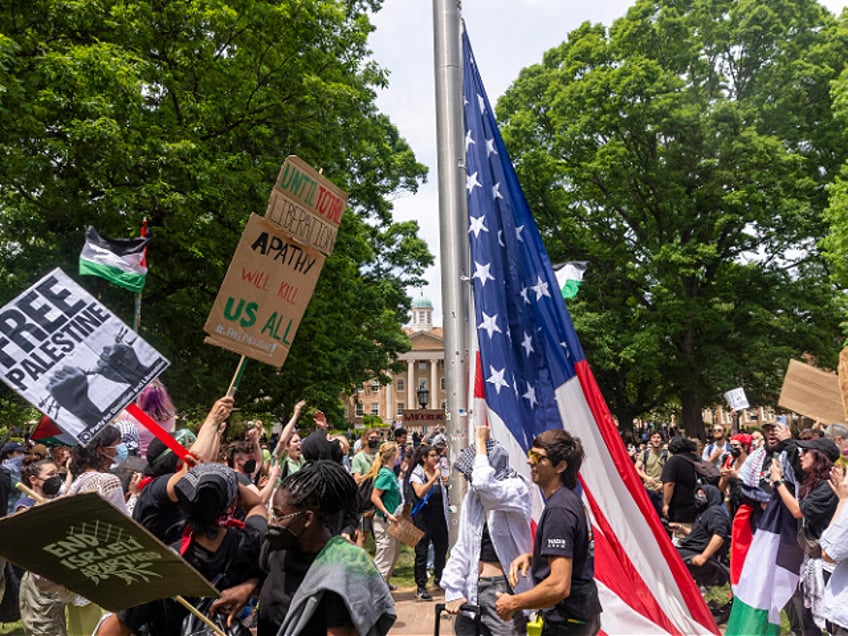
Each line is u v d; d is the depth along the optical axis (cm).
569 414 660
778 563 608
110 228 1305
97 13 1286
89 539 251
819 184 2717
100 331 331
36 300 324
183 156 1337
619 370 2902
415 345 9912
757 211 2569
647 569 609
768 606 609
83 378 322
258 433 647
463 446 752
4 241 1472
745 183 2623
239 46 1578
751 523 701
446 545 941
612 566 598
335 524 288
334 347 2116
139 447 612
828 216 2220
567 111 2805
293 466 823
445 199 794
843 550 412
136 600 274
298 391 2050
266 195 1511
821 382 734
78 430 316
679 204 2664
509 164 748
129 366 333
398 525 841
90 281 1421
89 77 1189
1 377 309
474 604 434
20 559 252
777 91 2658
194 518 309
